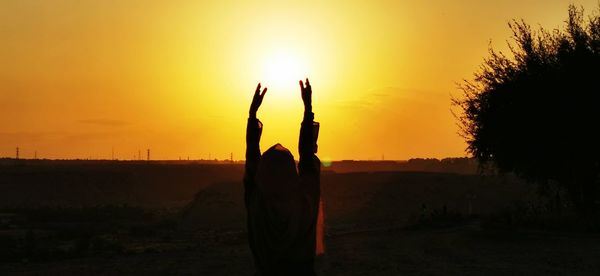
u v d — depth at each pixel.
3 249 39.75
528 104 32.53
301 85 3.98
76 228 75.50
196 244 46.97
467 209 103.06
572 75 31.70
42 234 64.25
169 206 146.38
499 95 33.34
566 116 31.55
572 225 29.92
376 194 116.94
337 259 22.12
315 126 3.91
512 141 33.47
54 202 156.75
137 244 50.06
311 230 3.65
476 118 34.25
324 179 125.69
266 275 3.67
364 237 32.34
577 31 32.47
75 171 176.25
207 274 19.97
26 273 21.91
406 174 130.88
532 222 31.92
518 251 23.34
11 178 164.88
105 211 104.94
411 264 20.66
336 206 113.00
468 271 18.72
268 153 3.66
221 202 97.81
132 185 180.50
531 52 33.12
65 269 22.72
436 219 43.41
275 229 3.58
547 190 36.28
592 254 21.53
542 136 32.56
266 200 3.59
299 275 3.64
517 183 115.44
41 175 168.25
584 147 31.94
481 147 34.72
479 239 27.52
